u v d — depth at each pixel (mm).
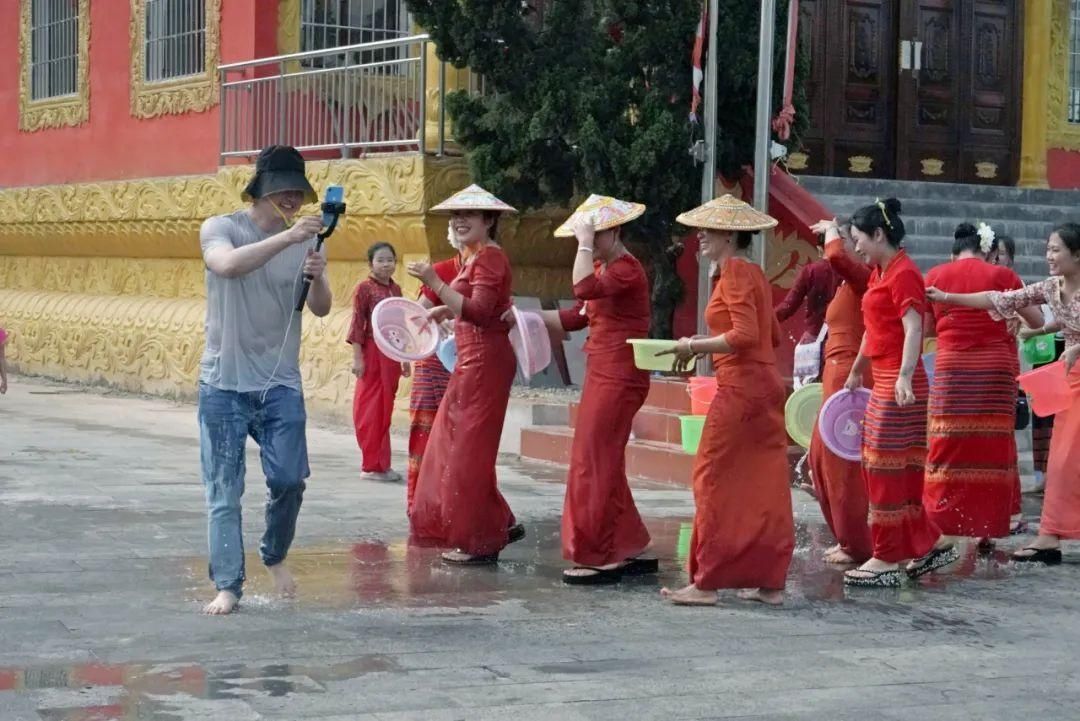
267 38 21469
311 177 19641
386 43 18578
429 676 7461
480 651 8000
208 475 8797
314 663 7648
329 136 19969
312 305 8906
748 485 9273
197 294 23562
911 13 21078
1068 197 21047
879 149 21062
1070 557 11406
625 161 16219
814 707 7105
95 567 9922
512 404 17188
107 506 12484
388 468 14789
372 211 18750
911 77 21094
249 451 16344
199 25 22969
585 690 7281
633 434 15938
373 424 14648
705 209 9242
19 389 24781
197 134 23062
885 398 9953
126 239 24516
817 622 8938
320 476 15031
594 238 9781
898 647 8336
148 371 23969
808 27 20484
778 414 9359
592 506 9828
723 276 9250
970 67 21594
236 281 8648
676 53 16375
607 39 16703
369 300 14555
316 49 21688
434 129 18609
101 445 17016
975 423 11031
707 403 10312
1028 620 9109
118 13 25172
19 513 12055
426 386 12102
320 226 8547
